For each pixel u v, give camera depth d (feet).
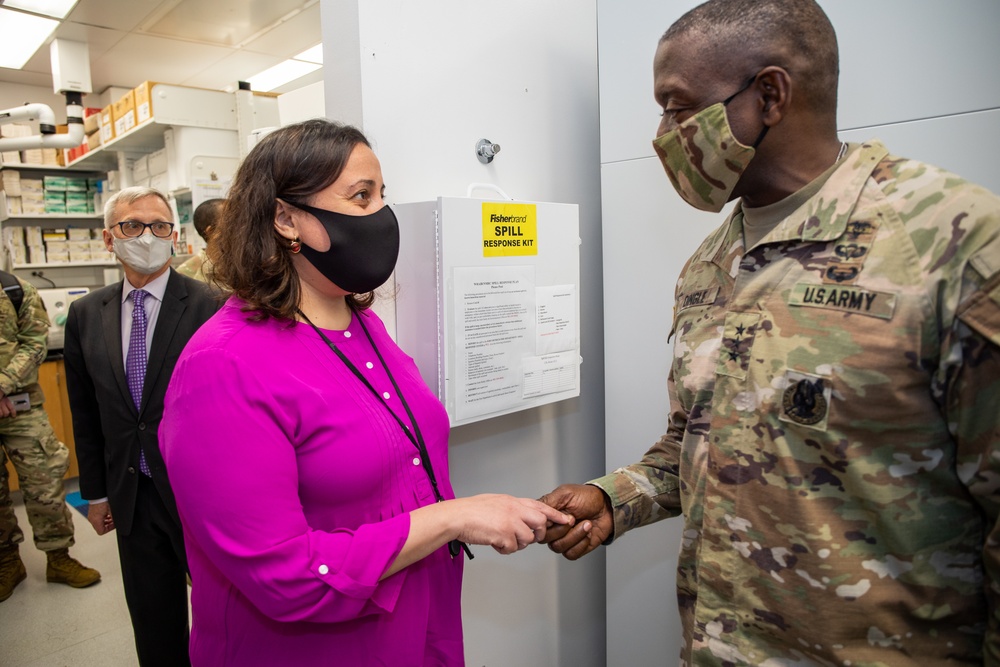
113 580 9.52
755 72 2.41
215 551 2.52
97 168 17.80
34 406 9.11
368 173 2.91
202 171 11.50
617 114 4.82
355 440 2.77
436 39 4.13
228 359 2.56
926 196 2.24
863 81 3.65
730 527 2.69
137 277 6.03
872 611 2.33
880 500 2.28
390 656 2.96
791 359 2.44
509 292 4.20
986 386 2.02
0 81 20.27
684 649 3.22
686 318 3.15
